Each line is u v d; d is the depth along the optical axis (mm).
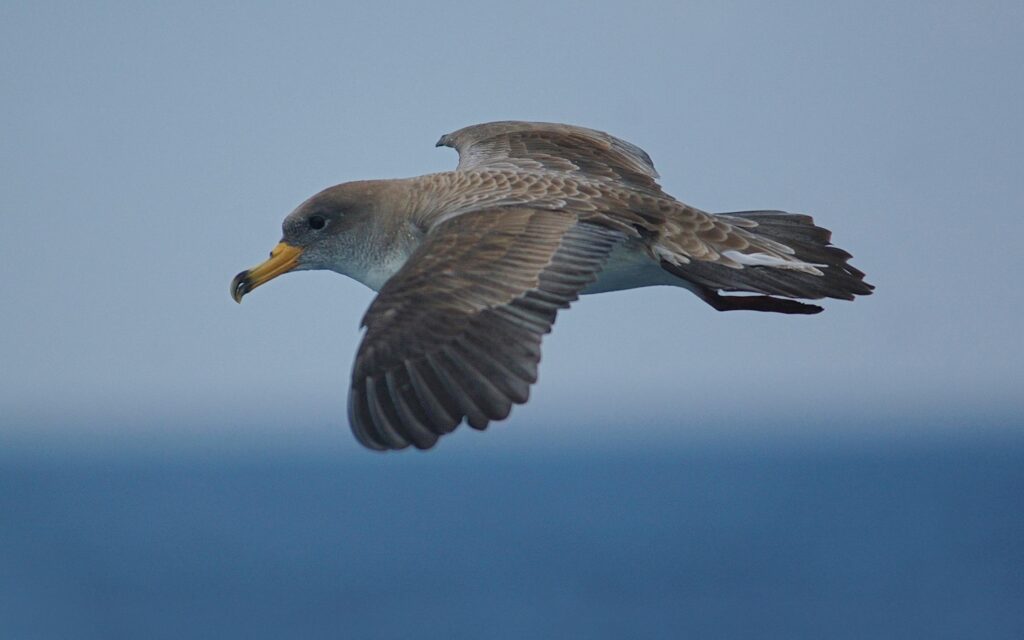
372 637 38875
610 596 44969
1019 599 42594
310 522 69938
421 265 7297
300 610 42750
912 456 135000
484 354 6852
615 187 8781
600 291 8883
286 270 9633
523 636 38656
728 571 49812
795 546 57094
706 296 8859
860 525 65500
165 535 63406
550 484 102125
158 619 41312
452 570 50875
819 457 138250
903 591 44406
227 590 46594
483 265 7316
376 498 86875
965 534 60156
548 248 7574
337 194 9492
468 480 108688
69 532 64000
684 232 8602
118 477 114562
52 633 40156
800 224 9266
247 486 100562
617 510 77312
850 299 8664
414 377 6781
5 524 66875
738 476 110062
